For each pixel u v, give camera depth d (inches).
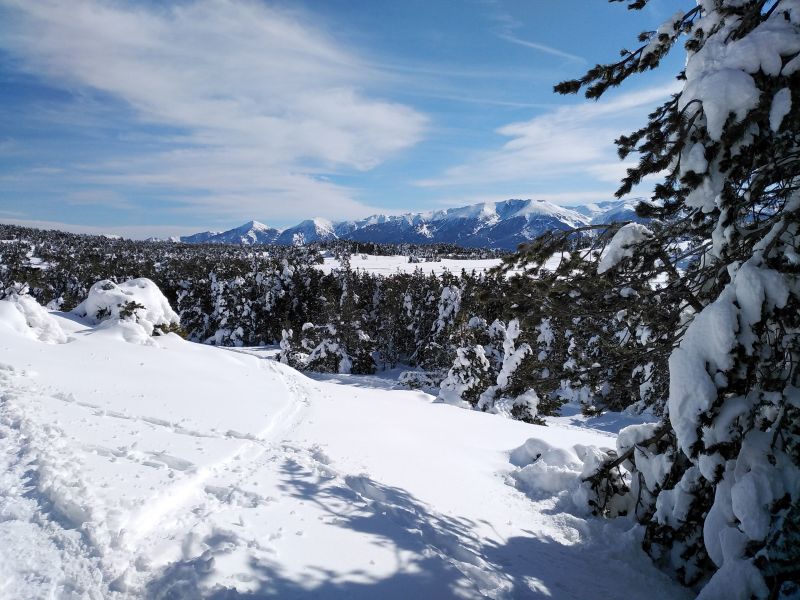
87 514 179.0
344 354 1902.1
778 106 162.6
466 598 181.8
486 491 342.0
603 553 263.1
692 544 238.2
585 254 248.5
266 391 521.3
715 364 190.9
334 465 305.9
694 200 195.9
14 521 173.8
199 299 2591.0
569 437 586.6
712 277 218.4
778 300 177.6
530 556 245.4
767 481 186.1
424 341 2245.3
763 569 178.4
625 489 315.0
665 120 209.0
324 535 203.2
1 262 2329.0
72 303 2488.9
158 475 229.0
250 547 179.2
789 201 182.2
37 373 366.6
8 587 143.8
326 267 4985.2
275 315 2524.6
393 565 190.7
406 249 7598.4
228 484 238.7
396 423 498.3
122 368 456.1
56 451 230.7
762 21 189.8
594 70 235.6
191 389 441.4
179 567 159.6
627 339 267.3
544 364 299.1
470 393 889.5
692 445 192.5
